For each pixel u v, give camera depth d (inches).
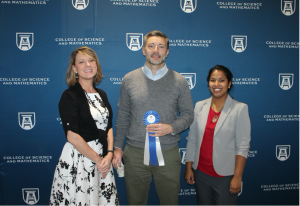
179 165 57.0
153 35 54.0
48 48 69.2
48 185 72.4
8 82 69.0
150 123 52.1
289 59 75.1
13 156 70.9
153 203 76.1
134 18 70.4
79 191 47.6
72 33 69.2
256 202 76.7
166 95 53.9
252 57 74.1
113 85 71.8
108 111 53.7
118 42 70.6
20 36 68.2
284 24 74.2
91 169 49.6
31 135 71.0
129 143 57.4
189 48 72.4
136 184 57.4
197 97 74.0
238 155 52.6
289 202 77.9
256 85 74.8
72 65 51.1
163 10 70.9
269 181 76.9
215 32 72.7
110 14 69.8
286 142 76.5
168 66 72.4
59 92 70.5
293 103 76.1
